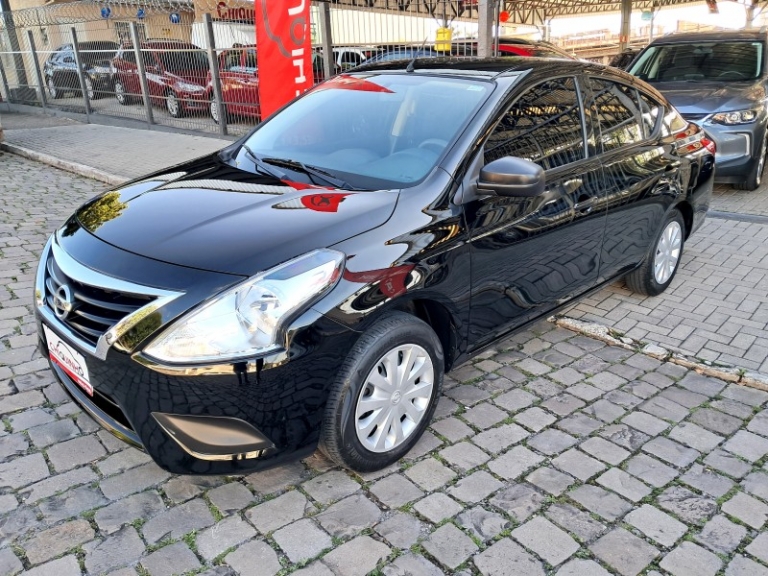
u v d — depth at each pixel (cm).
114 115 1355
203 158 392
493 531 262
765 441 323
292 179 329
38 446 304
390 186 313
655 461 307
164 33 1166
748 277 523
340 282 258
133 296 248
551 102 369
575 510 275
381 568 243
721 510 277
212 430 245
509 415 341
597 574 243
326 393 260
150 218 288
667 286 497
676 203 464
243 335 240
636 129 436
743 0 1881
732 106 726
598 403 353
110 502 271
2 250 557
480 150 321
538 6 1872
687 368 389
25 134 1238
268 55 830
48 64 1498
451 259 297
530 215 338
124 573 237
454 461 304
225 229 271
